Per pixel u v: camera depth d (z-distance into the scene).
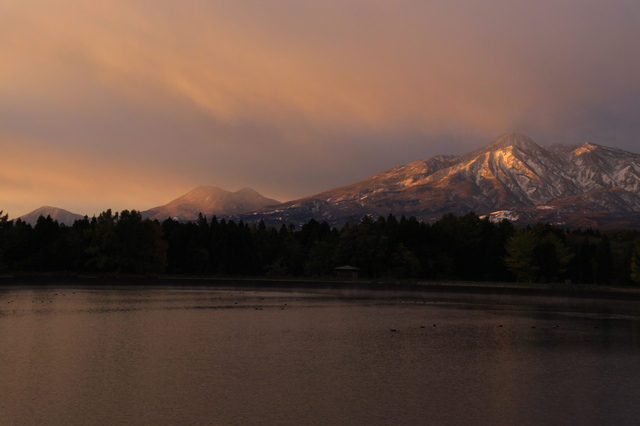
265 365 35.44
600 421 25.14
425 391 29.72
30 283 116.12
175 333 48.62
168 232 159.88
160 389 29.27
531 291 99.25
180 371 33.47
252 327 53.12
